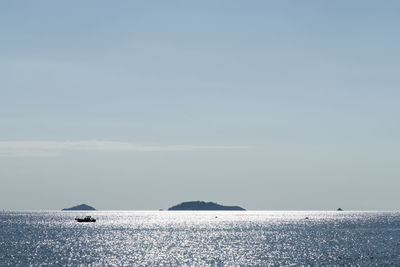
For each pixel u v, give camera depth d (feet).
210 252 530.27
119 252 527.81
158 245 611.88
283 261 454.40
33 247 566.36
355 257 474.90
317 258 472.03
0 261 440.45
